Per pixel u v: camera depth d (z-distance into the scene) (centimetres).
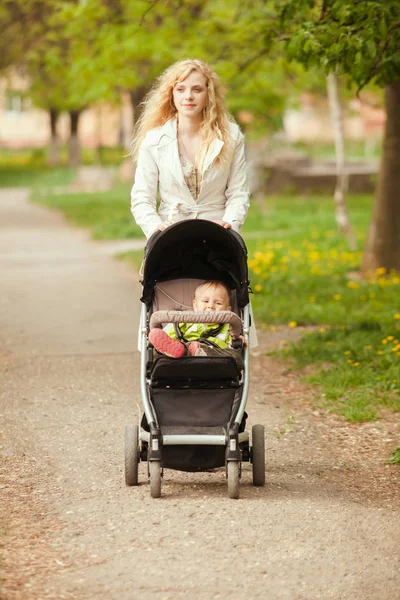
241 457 816
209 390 774
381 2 1103
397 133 2072
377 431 988
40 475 845
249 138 3650
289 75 2673
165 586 606
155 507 753
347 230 2848
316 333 1466
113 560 648
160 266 812
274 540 684
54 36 2884
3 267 2492
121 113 8006
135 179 838
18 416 1045
